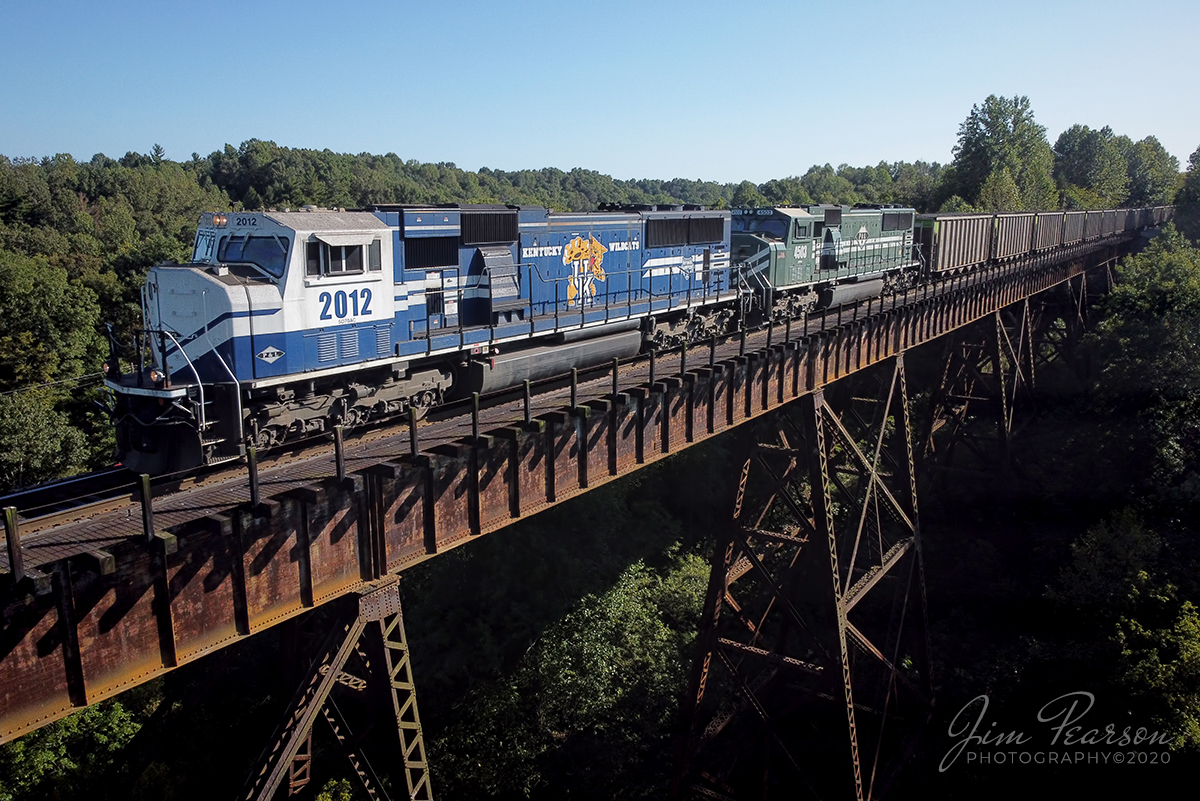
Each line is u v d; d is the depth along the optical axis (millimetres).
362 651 12008
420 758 11836
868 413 41781
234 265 15852
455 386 19891
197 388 14352
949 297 29281
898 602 22875
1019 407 41000
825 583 19422
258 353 14992
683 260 28047
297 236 15508
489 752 23797
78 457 28922
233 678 25594
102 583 8383
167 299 15188
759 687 21328
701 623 20047
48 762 20625
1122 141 109875
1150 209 74125
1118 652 25391
